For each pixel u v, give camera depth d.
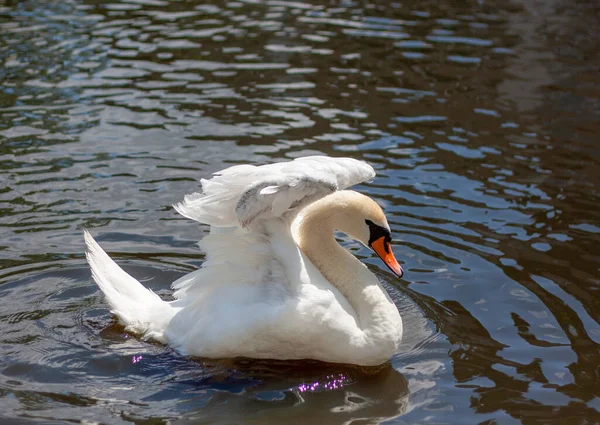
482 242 2.94
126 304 2.60
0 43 4.13
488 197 3.16
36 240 2.89
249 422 2.35
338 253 2.59
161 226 2.99
